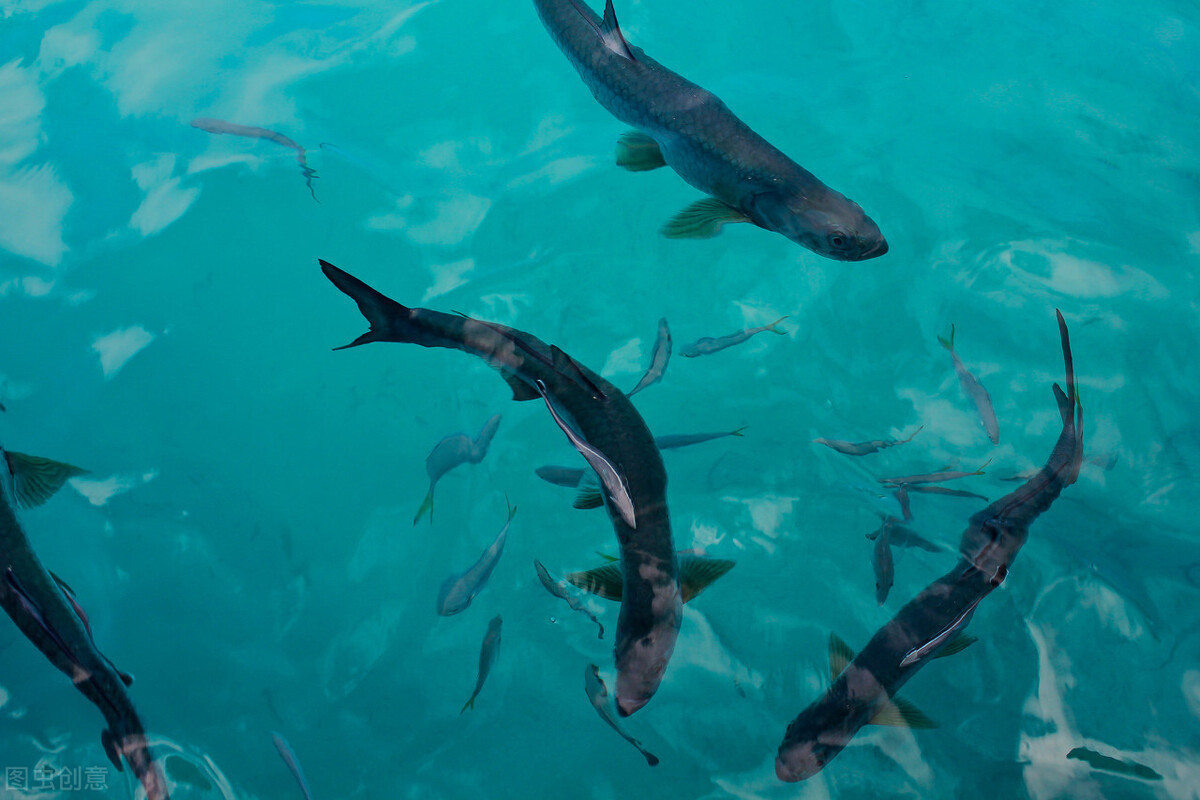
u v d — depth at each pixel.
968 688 2.84
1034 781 2.75
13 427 3.15
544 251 3.40
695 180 3.13
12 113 3.60
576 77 3.72
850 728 2.62
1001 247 3.36
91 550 3.01
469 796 2.78
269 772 2.79
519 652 2.89
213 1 3.87
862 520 3.01
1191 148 3.54
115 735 2.65
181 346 3.28
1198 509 3.02
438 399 3.22
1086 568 2.95
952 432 3.13
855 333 3.27
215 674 2.89
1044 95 3.65
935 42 3.79
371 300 2.76
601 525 3.04
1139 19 3.85
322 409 3.21
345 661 2.92
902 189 3.46
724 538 3.01
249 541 3.05
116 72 3.68
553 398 2.75
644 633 2.58
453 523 3.06
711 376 3.23
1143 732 2.79
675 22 3.81
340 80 3.70
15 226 3.41
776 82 3.68
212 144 3.55
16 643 2.88
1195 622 2.89
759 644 2.88
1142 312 3.27
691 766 2.78
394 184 3.51
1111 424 3.13
